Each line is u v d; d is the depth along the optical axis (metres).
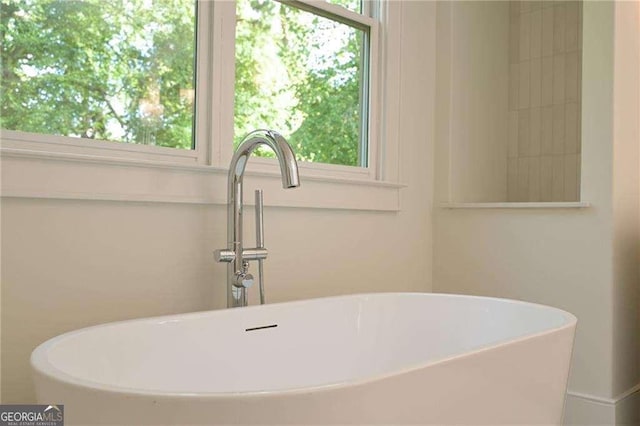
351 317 1.64
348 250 2.05
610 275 1.98
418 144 2.38
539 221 2.17
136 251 1.46
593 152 2.04
